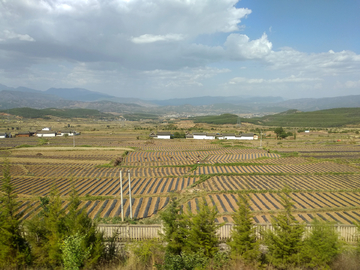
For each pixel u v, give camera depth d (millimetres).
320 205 39125
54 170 66062
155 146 116812
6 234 13602
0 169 65375
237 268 14047
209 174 59156
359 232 19219
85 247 13375
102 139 137125
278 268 14906
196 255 13891
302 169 67500
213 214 16312
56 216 14492
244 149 109250
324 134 158625
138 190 46969
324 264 14508
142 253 15039
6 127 191125
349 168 68375
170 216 16891
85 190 46844
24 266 13578
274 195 44219
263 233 17031
